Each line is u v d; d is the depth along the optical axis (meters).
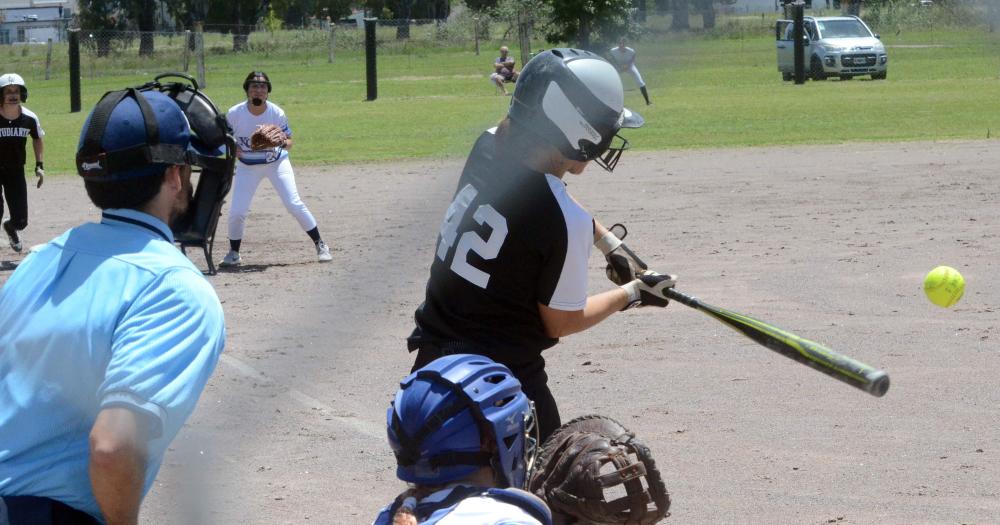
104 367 3.63
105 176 3.76
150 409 3.45
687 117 35.91
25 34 136.62
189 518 6.79
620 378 9.92
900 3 68.06
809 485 7.32
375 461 7.99
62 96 56.81
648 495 4.35
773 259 14.98
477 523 3.16
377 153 28.62
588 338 11.40
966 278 13.48
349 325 12.13
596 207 19.89
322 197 22.30
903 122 32.28
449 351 5.36
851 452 7.91
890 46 66.62
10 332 3.75
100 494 3.46
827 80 51.59
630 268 5.80
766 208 19.28
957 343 10.70
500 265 5.21
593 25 41.28
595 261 15.37
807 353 4.61
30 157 29.64
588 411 9.00
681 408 9.02
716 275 14.05
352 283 14.52
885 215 18.19
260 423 8.74
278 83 60.91
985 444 7.99
